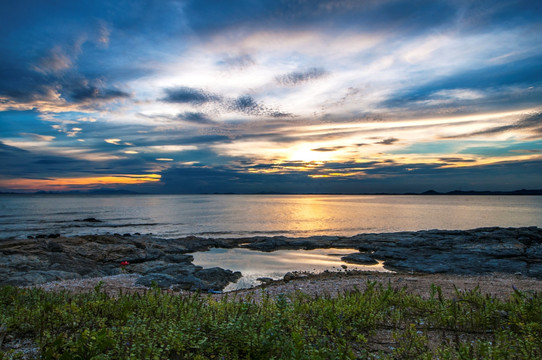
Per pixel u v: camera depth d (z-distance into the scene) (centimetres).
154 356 562
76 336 682
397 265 2403
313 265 2523
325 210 10869
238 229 5106
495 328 762
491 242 2950
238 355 614
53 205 12400
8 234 4397
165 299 943
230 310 841
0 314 791
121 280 1791
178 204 14712
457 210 10969
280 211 9962
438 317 835
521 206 14425
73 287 1517
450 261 2364
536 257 2412
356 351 650
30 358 583
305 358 531
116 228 5159
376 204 17025
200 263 2602
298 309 877
